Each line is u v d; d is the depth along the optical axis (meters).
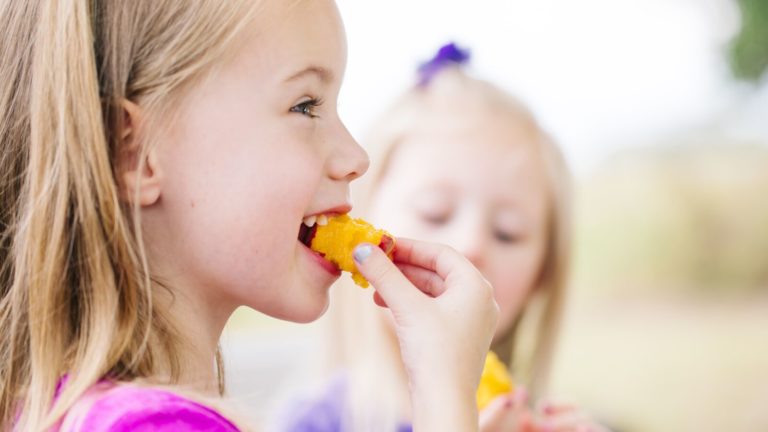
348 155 0.71
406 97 1.12
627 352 2.74
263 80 0.67
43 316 0.66
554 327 1.12
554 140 1.10
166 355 0.67
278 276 0.68
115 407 0.62
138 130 0.67
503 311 1.05
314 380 1.23
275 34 0.68
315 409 1.17
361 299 1.18
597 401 2.44
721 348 2.78
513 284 1.05
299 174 0.68
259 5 0.67
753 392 2.53
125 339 0.65
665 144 3.33
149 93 0.66
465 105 1.08
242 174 0.67
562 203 1.09
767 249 3.22
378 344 1.15
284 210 0.67
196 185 0.67
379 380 1.13
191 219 0.67
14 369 0.68
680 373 2.61
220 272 0.67
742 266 3.24
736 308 3.13
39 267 0.66
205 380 0.68
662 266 3.23
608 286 3.22
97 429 0.62
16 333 0.68
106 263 0.65
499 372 0.98
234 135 0.67
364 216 1.10
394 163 1.08
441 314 0.71
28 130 0.68
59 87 0.66
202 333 0.68
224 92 0.67
